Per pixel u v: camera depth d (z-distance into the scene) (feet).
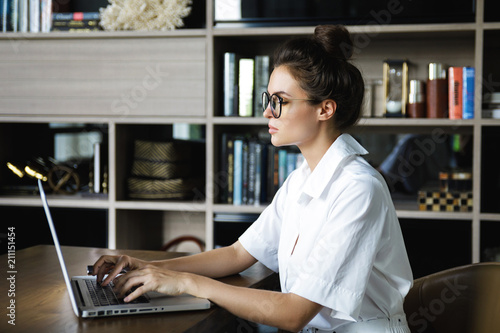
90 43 8.48
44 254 5.06
